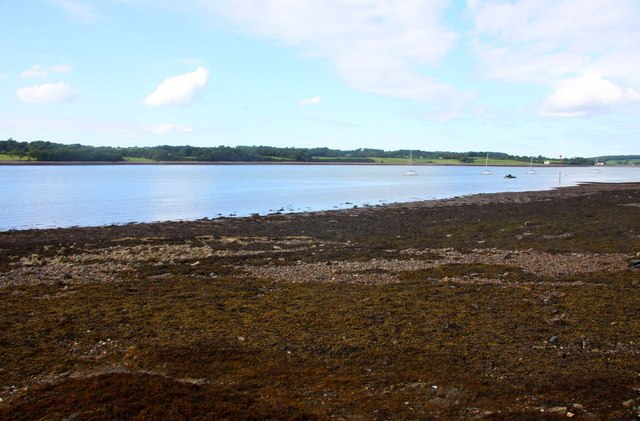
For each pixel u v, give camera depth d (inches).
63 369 411.2
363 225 1449.3
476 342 463.2
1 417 324.2
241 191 3063.5
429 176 5802.2
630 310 553.3
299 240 1173.7
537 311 555.8
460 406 339.0
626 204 1845.5
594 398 347.3
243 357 427.8
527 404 340.2
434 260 879.1
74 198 2450.8
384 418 323.9
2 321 533.3
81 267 837.8
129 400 341.4
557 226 1299.2
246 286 689.6
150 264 860.0
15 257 946.7
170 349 444.8
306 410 333.1
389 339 472.1
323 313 554.3
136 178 4367.6
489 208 1838.1
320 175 5556.1
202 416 321.1
